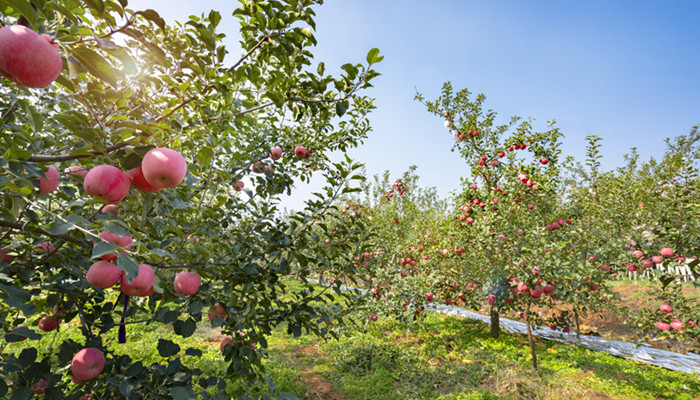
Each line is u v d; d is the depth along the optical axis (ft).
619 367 21.84
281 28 6.47
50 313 7.98
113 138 4.73
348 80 7.74
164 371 7.00
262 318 9.42
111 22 4.06
